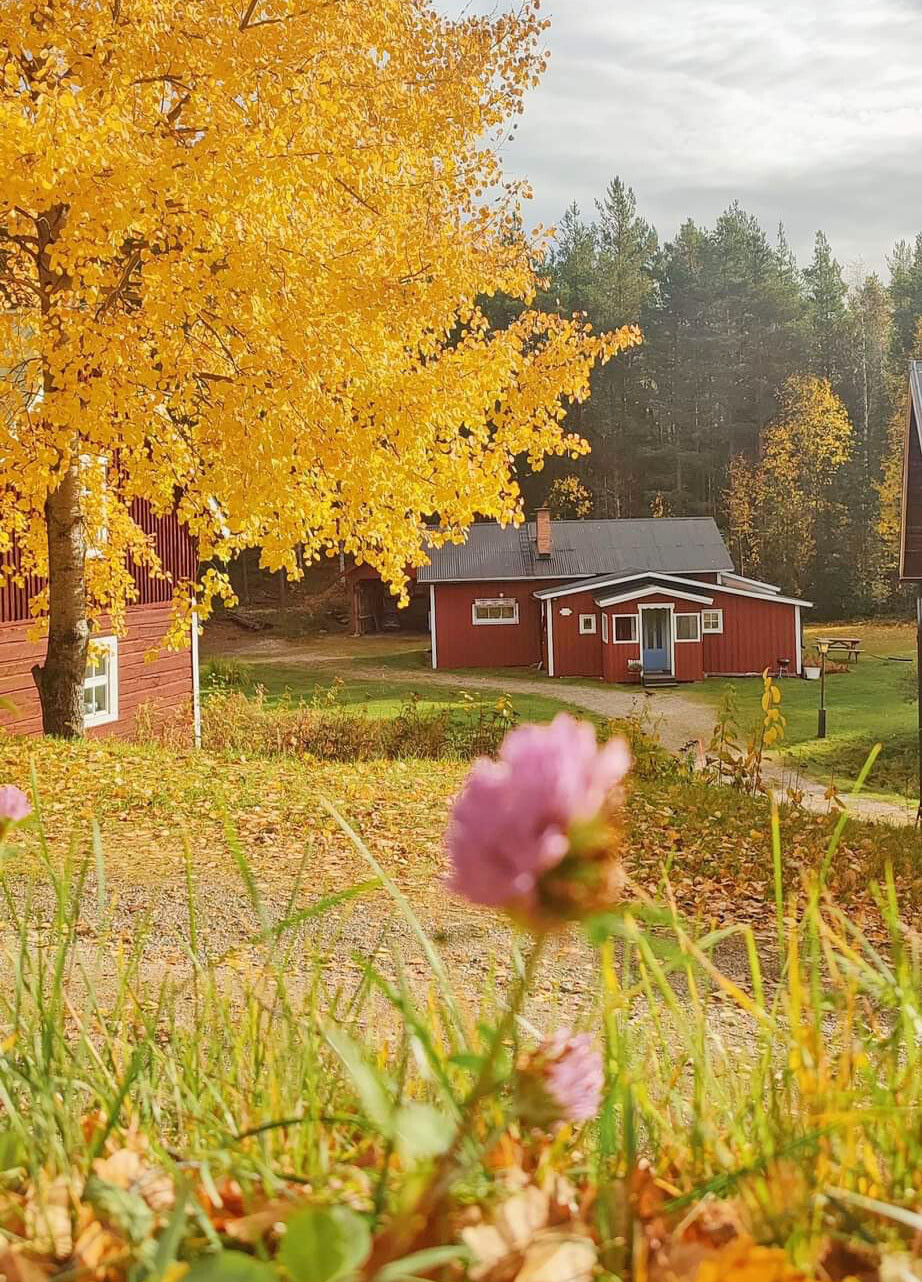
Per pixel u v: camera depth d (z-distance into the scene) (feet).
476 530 144.05
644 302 232.32
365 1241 2.53
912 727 91.76
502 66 35.47
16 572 53.26
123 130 27.81
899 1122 4.79
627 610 123.24
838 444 205.46
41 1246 4.06
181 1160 4.69
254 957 19.43
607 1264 3.72
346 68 34.32
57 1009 6.02
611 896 2.16
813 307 247.91
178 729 63.67
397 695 111.14
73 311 32.19
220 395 34.04
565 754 2.15
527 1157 5.02
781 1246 3.91
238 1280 2.46
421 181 36.45
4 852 4.50
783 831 36.47
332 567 205.16
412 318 36.14
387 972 18.83
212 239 30.76
